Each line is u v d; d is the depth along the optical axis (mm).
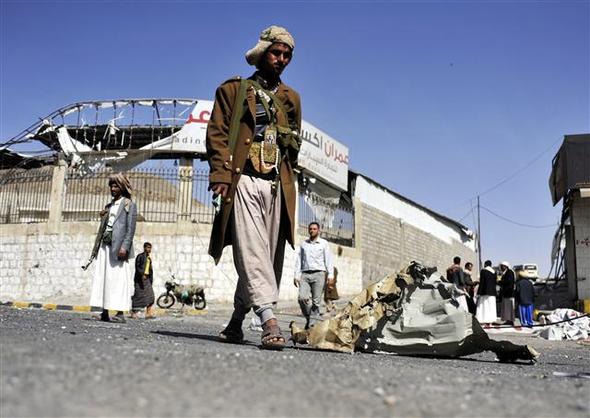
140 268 10883
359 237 25344
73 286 18672
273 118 4141
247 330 8734
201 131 18953
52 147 21391
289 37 4312
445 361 4289
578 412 1912
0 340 2811
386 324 4750
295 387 2021
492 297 14188
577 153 15359
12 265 19469
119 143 21578
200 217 18328
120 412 1481
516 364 4520
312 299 8742
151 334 4727
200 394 1772
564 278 22750
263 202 4004
